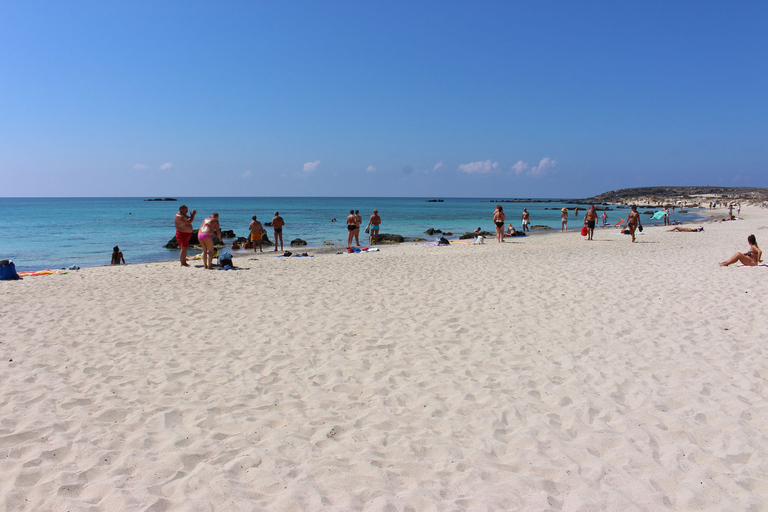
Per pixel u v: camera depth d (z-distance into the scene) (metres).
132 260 19.83
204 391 4.54
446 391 4.53
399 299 8.44
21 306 8.21
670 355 5.43
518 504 2.84
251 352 5.66
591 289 9.13
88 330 6.65
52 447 3.47
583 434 3.71
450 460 3.33
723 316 6.98
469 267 12.46
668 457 3.35
